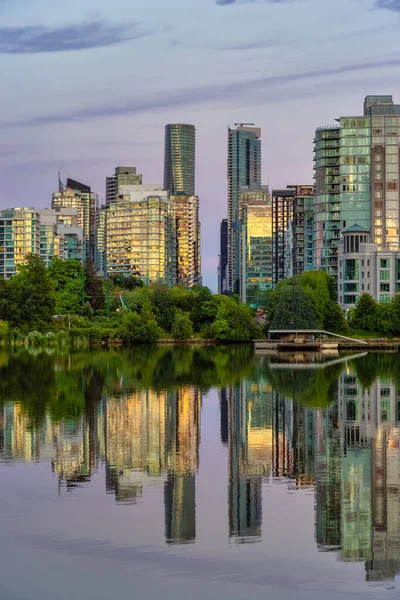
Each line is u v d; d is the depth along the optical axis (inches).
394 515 1991.9
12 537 1836.9
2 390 4318.4
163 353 7696.9
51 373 5329.7
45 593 1567.4
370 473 2411.4
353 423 3336.6
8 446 2760.8
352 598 1553.9
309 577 1640.0
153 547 1781.5
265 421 3385.8
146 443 2851.9
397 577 1638.8
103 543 1802.4
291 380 5054.1
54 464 2502.5
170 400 4015.8
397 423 3331.7
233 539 1830.7
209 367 6023.6
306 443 2888.8
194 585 1603.1
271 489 2230.6
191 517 1978.3
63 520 1946.4
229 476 2375.7
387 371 5738.2
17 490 2201.0
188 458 2618.1
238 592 1574.8
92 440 2888.8
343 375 5418.3
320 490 2219.5
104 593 1567.4
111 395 4168.3
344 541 1820.9
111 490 2209.6
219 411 3663.9
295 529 1898.4
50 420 3307.1
